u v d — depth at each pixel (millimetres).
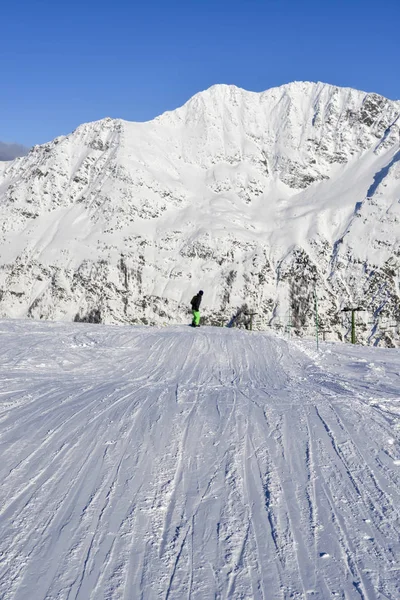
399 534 3959
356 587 3344
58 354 12438
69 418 6723
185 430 6270
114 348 14031
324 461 5344
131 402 7668
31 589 3307
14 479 4828
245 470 5098
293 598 3250
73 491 4594
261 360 13148
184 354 13633
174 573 3490
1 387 8570
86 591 3299
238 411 7176
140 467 5129
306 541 3867
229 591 3312
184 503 4418
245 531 4004
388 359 13883
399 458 5438
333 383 9797
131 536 3906
